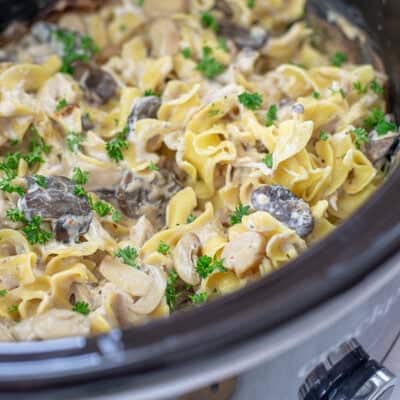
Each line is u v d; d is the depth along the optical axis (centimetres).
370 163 53
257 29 63
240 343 37
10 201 51
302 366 43
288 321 37
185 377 37
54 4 65
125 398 37
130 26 64
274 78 58
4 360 36
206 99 55
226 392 42
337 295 38
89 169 53
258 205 50
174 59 61
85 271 49
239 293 38
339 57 62
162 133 54
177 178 54
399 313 50
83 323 45
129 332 37
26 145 56
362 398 45
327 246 39
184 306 49
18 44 64
